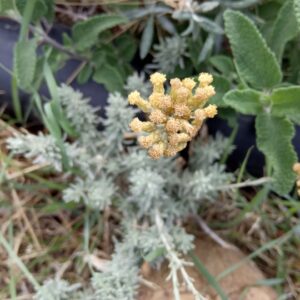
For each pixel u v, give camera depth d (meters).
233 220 0.25
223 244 0.24
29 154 0.23
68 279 0.24
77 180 0.25
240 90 0.21
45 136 0.25
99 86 0.25
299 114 0.20
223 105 0.22
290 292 0.24
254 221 0.25
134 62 0.27
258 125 0.21
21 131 0.27
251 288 0.23
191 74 0.25
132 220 0.24
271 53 0.21
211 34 0.23
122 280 0.22
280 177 0.21
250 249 0.25
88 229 0.24
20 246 0.25
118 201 0.24
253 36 0.21
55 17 0.27
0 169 0.25
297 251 0.25
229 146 0.24
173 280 0.21
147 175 0.22
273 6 0.24
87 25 0.23
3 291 0.24
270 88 0.21
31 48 0.22
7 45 0.26
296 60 0.25
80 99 0.24
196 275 0.23
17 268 0.24
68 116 0.24
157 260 0.23
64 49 0.24
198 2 0.25
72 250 0.25
